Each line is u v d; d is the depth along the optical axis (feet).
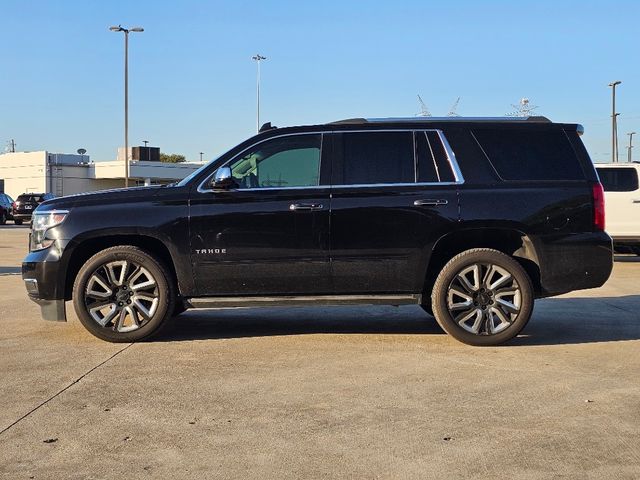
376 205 21.04
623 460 12.62
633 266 47.29
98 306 21.50
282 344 21.80
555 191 21.26
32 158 177.17
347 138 21.72
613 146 133.59
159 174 182.70
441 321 21.35
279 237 21.07
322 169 21.47
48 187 174.81
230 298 21.48
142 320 21.62
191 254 21.13
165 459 12.76
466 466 12.39
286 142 21.72
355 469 12.28
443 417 14.90
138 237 21.77
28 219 121.60
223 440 13.65
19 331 23.90
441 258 22.31
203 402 15.96
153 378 17.88
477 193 21.15
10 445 13.46
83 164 182.19
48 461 12.68
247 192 21.22
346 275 21.24
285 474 12.09
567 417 14.89
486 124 21.95
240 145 21.76
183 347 21.38
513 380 17.70
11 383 17.48
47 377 18.01
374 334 23.41
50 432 14.14
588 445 13.33
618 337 23.04
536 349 21.21
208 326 24.93
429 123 21.88
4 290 34.73
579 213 21.27
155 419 14.85
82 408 15.56
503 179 21.40
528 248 21.53
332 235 21.04
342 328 24.54
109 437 13.84
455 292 21.29
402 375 18.15
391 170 21.45
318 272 21.18
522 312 21.15
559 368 18.92
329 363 19.36
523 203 21.11
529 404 15.76
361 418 14.85
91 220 21.21
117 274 21.65
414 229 21.07
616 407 15.55
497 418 14.84
